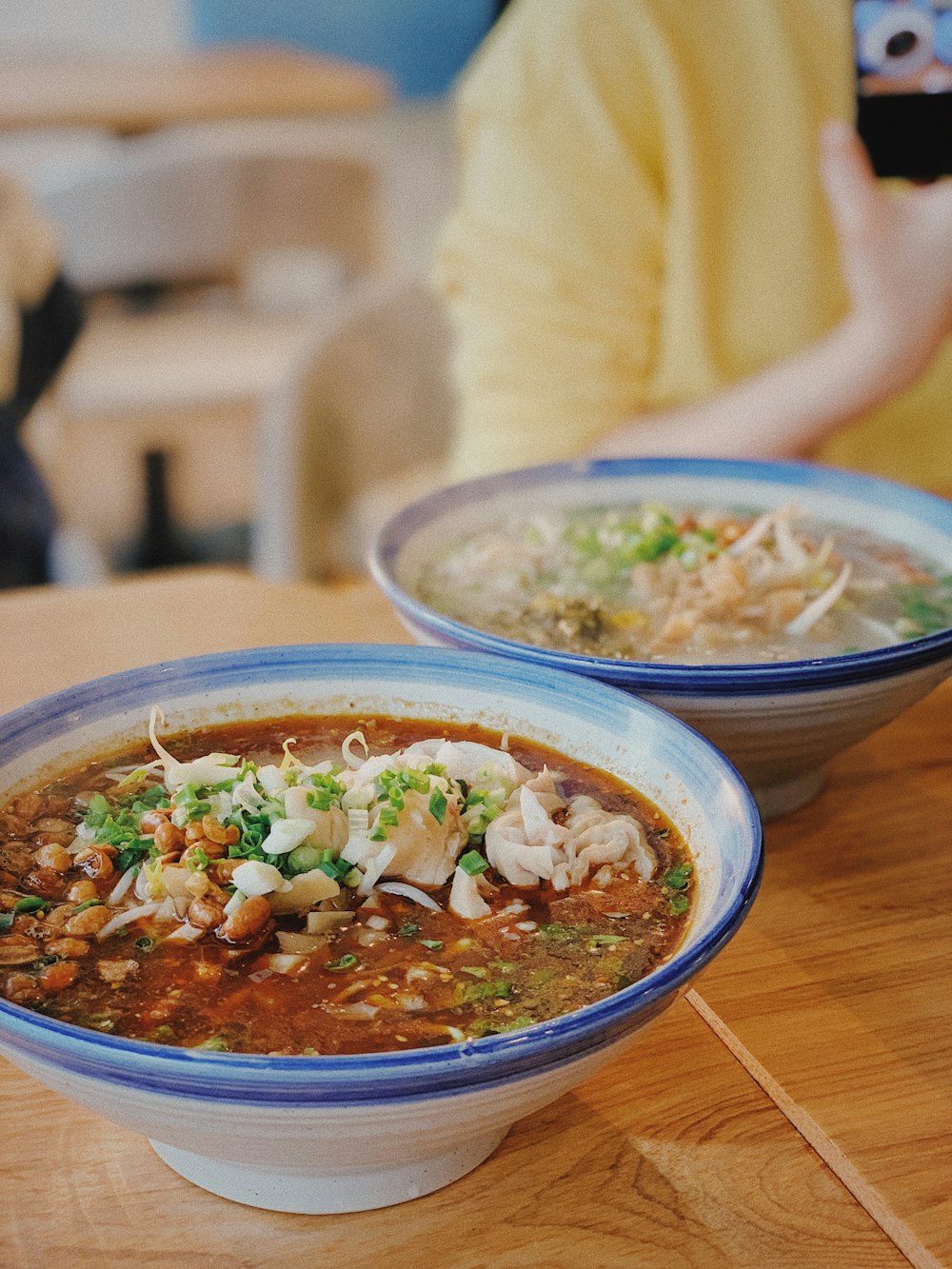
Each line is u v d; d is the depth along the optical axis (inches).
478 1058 15.0
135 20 134.3
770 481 31.7
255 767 20.2
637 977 17.9
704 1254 17.6
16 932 18.4
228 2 133.6
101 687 21.9
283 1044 16.9
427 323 57.7
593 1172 18.6
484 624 26.5
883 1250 17.7
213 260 91.2
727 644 25.5
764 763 23.5
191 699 22.5
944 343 45.9
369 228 94.7
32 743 21.1
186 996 17.6
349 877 19.2
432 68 129.0
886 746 27.5
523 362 45.8
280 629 31.8
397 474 58.8
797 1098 19.5
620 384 46.2
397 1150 16.1
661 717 21.1
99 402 84.8
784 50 45.4
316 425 55.4
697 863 19.6
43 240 61.6
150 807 20.4
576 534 29.6
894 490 30.5
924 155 30.4
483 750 21.4
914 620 26.6
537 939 18.6
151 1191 18.4
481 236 46.4
